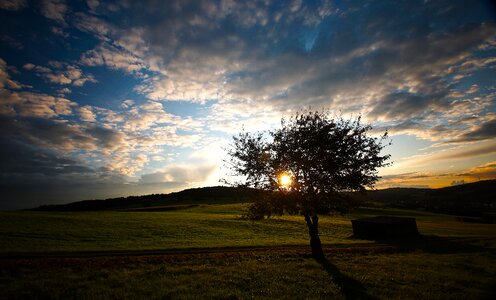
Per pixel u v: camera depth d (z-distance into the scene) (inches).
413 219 2370.8
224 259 1082.7
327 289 749.3
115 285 729.6
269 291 718.5
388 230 2169.0
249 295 687.7
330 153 1170.0
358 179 1176.8
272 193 1195.9
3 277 751.1
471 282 850.1
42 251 1163.9
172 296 663.8
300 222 2942.9
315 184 1184.2
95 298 635.5
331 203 1198.9
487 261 1189.1
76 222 2399.1
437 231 2667.3
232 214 3828.7
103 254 1136.8
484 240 2026.3
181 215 3506.4
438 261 1159.0
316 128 1241.4
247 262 1036.5
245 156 1258.0
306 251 1333.7
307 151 1205.1
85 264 920.3
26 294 646.5
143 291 689.6
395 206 6811.0
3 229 1856.5
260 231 2345.0
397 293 732.7
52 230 1931.6
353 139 1222.3
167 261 1011.3
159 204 6894.7
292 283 793.6
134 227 2267.5
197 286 742.5
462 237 2228.1
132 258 1034.1
